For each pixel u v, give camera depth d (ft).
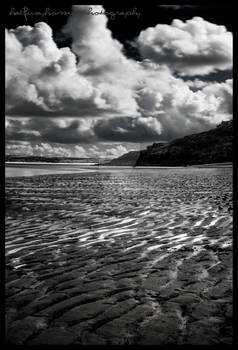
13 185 71.05
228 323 10.61
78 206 38.58
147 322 10.80
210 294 12.84
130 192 53.52
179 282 14.23
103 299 12.66
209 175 103.96
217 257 17.58
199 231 24.34
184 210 34.06
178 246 20.25
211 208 34.83
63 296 13.01
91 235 23.97
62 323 10.84
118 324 10.71
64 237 23.43
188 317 11.07
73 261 17.70
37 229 26.22
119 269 16.25
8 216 32.24
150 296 12.84
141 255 18.57
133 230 25.43
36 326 10.67
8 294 13.25
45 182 80.43
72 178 96.94
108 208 36.65
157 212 33.32
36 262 17.58
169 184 69.26
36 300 12.65
